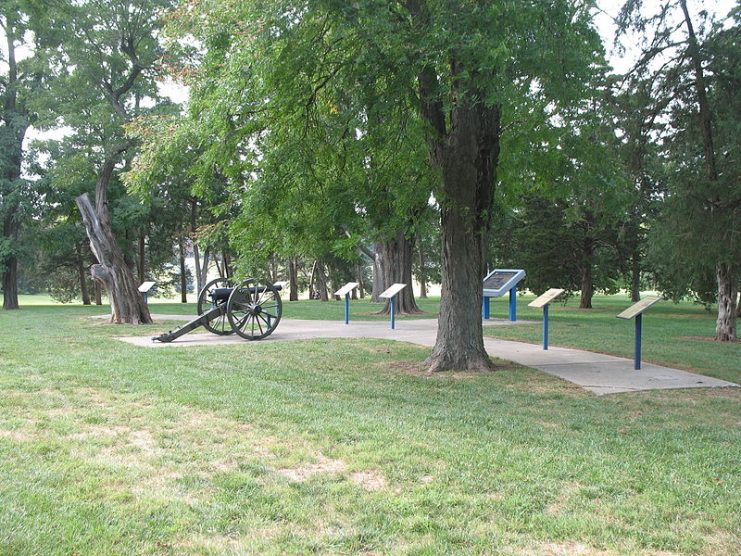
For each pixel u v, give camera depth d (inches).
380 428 259.8
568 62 358.6
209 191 443.2
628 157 705.6
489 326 801.6
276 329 729.0
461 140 408.8
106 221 850.1
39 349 511.2
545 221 1393.9
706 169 687.1
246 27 346.9
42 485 185.3
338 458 219.5
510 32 339.0
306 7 350.6
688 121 716.0
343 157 430.3
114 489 184.5
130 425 259.4
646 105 705.6
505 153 473.1
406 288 1101.1
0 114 1360.7
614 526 164.1
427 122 405.4
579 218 685.3
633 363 475.2
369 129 393.7
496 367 444.1
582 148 461.4
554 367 449.4
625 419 294.0
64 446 226.2
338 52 391.5
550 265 1413.6
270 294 626.8
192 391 331.6
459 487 190.4
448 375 409.4
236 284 596.7
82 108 867.4
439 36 323.6
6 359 447.8
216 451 223.8
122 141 839.1
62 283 2137.1
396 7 380.5
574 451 234.1
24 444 227.1
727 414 308.7
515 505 176.7
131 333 676.1
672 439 257.1
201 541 151.3
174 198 1674.5
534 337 660.7
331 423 266.2
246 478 194.4
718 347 617.6
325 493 184.2
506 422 279.4
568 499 183.6
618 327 825.5
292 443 235.8
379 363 458.0
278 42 353.7
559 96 373.4
